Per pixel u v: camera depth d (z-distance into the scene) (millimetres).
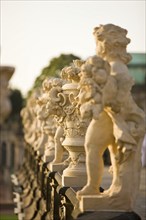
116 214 8719
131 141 8664
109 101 8555
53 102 13047
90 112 8438
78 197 9102
